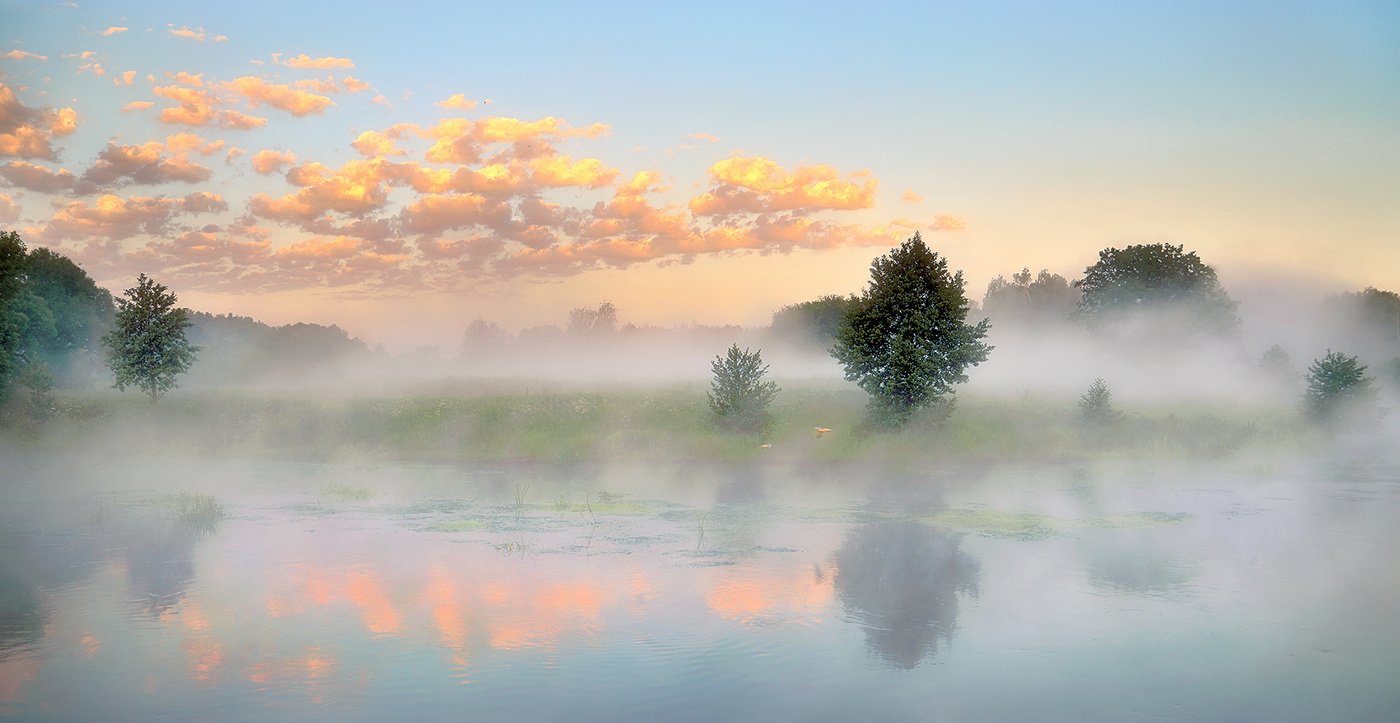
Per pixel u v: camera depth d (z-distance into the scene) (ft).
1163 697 27.32
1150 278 260.01
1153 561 46.42
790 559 46.65
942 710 26.12
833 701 27.07
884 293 103.45
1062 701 27.25
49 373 122.93
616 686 28.12
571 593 39.45
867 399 133.39
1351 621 35.70
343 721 25.29
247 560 45.88
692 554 47.78
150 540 50.98
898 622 35.24
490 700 26.96
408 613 36.11
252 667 29.89
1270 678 29.25
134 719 25.49
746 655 31.30
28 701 26.84
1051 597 39.14
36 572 43.09
